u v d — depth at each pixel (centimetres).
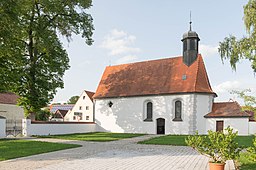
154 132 3812
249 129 3353
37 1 3034
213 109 3691
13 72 2753
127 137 2998
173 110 3734
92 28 3484
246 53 1488
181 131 3628
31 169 1048
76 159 1319
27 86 3080
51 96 3316
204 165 1160
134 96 4038
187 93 3631
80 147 1903
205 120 3612
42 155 1462
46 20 3155
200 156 1455
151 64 4378
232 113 3469
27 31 3044
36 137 2858
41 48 3030
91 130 4238
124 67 4641
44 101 3194
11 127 3108
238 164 1154
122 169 1058
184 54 4038
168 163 1209
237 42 1656
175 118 3709
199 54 4031
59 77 3381
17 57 2645
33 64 3112
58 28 3291
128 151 1684
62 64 3347
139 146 2017
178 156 1453
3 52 2147
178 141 2383
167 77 4006
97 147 1917
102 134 3575
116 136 3153
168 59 4272
